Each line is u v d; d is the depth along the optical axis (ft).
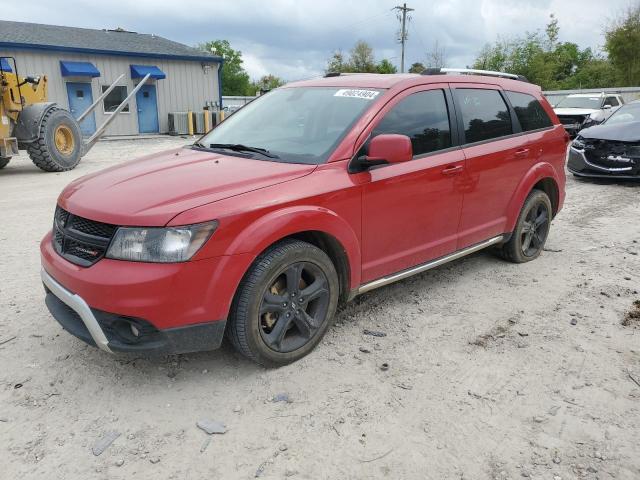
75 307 9.44
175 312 9.15
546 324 12.87
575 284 15.43
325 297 11.27
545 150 16.81
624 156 30.50
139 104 80.38
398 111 12.61
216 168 11.07
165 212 9.14
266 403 9.70
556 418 9.30
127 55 76.95
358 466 8.16
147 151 57.36
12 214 24.34
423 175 12.73
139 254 9.02
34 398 9.77
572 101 67.62
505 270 16.60
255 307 10.00
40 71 70.33
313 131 12.30
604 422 9.20
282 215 10.01
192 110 86.69
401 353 11.48
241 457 8.34
